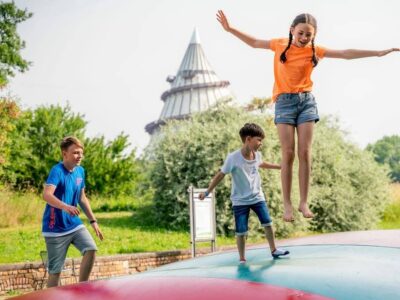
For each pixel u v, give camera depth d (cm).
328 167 2034
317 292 337
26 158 2814
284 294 304
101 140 2977
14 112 2108
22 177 2764
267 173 1717
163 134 1888
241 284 317
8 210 1761
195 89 6862
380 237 571
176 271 417
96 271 1127
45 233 637
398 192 2542
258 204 488
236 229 488
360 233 618
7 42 2667
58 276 639
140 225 1786
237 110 1958
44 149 2944
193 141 1792
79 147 646
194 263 511
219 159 1750
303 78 447
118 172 2931
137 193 1953
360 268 397
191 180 1767
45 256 977
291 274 379
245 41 471
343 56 448
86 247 642
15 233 1535
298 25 441
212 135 1784
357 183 2106
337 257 454
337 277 368
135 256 1196
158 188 1814
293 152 446
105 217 2034
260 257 500
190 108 6650
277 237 1728
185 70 7038
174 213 1767
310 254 487
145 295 299
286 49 446
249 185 487
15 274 1017
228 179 1683
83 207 680
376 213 2170
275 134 1834
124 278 356
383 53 442
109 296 304
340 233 649
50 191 618
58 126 2975
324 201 1964
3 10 2619
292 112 445
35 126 2952
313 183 1986
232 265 455
